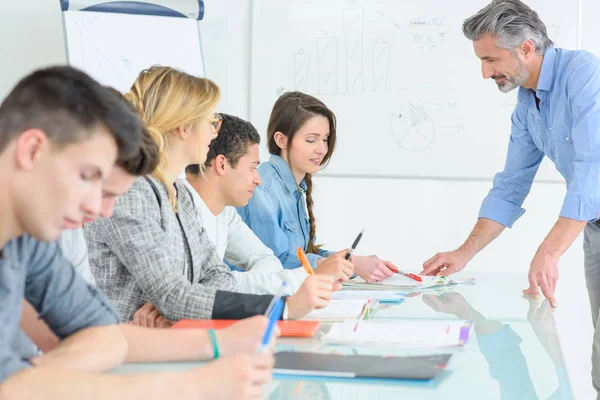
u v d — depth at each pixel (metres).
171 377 0.80
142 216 1.44
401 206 3.38
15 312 0.88
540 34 2.18
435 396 0.97
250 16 3.39
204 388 0.80
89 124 0.79
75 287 1.01
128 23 3.05
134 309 1.46
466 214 3.34
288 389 0.98
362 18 3.33
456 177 3.32
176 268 1.42
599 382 2.16
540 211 3.28
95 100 0.80
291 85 3.39
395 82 3.33
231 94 3.43
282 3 3.37
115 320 1.07
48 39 3.28
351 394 0.96
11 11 3.27
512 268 3.32
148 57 3.06
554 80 2.21
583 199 2.04
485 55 2.22
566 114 2.21
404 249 3.39
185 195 1.64
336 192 3.42
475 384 1.03
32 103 0.78
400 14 3.31
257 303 1.35
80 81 0.81
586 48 3.20
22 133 0.78
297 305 1.37
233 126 1.86
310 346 1.21
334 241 3.44
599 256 2.40
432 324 1.38
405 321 1.46
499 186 2.48
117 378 0.79
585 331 3.24
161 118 1.50
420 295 1.85
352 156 3.38
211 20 3.39
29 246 0.94
